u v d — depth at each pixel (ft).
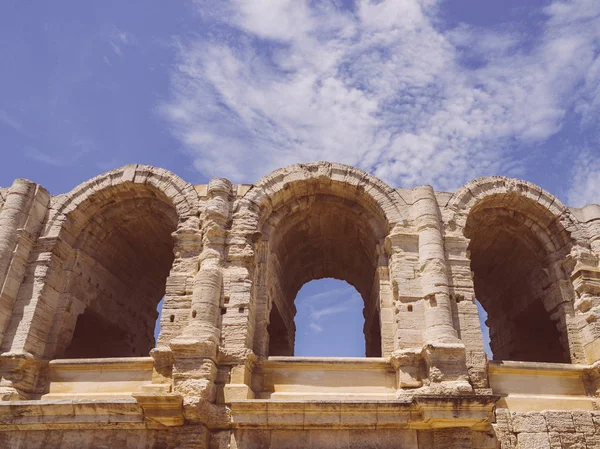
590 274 77.36
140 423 62.59
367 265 93.86
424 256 73.61
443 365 64.69
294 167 81.66
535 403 68.69
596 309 74.43
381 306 74.18
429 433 62.75
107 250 88.99
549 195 82.99
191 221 77.41
